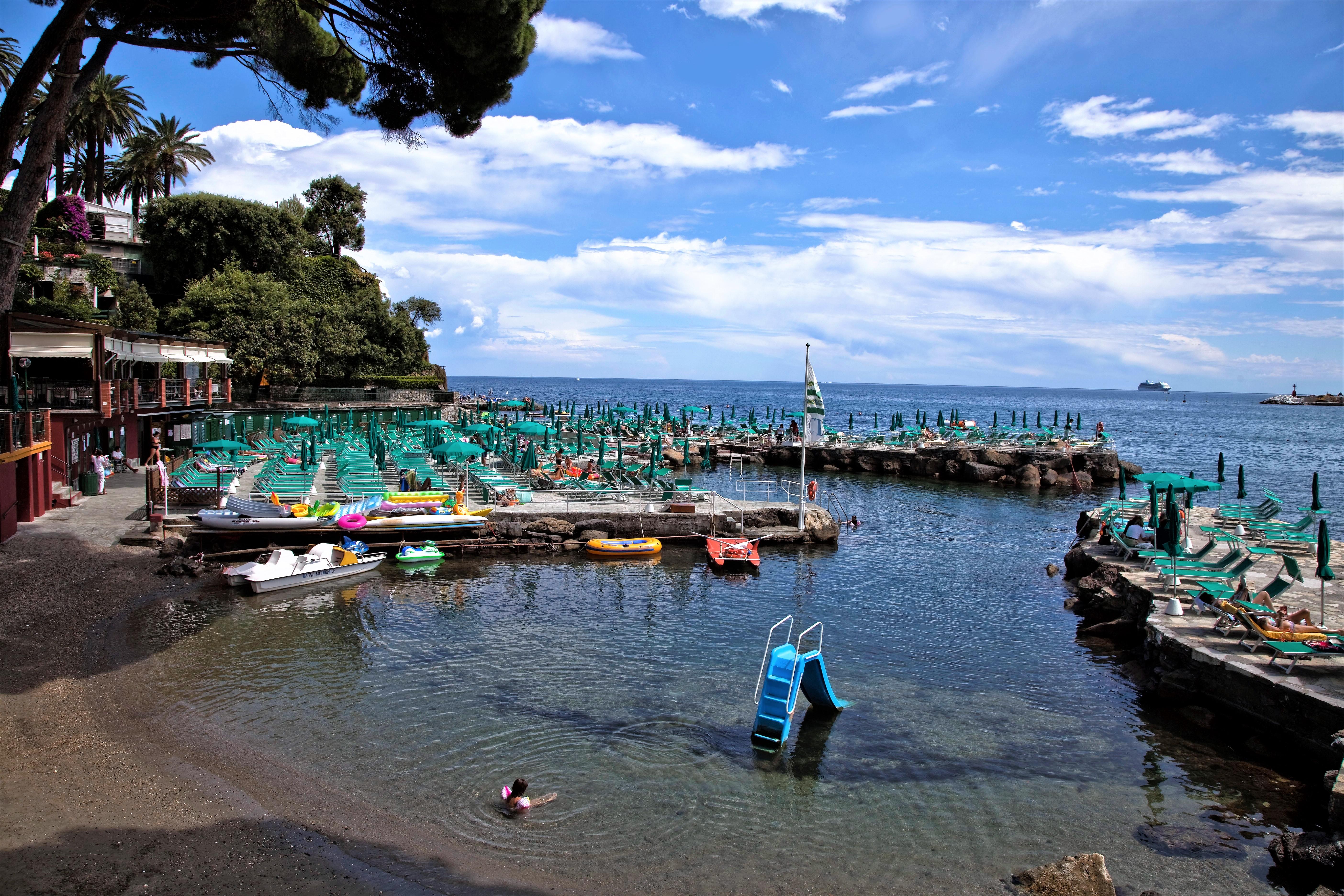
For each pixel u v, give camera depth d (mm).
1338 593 18844
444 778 12539
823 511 33062
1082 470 54031
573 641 19453
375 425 51438
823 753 13922
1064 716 15758
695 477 53188
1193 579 19266
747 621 21609
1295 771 13453
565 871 10352
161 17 18141
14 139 16594
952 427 67312
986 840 11422
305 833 10844
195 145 69250
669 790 12484
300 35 17812
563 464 42469
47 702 14352
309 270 79625
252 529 26172
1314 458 73188
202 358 48594
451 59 18188
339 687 16078
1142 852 11227
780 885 10227
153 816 10953
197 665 16875
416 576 25609
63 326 30469
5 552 22469
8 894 9039
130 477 34281
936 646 19984
